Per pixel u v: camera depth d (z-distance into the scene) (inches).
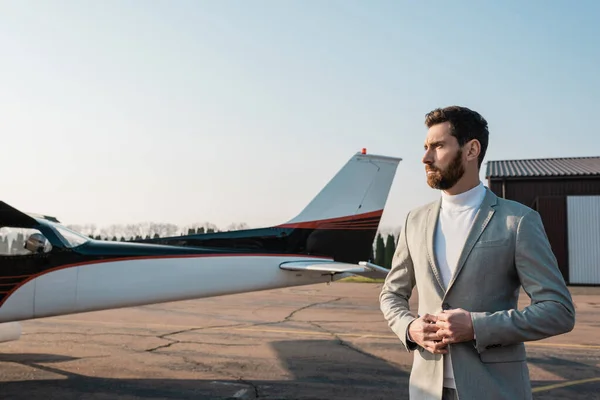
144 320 301.3
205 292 237.6
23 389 161.9
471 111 58.4
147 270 221.0
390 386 166.9
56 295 197.8
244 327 278.7
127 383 169.3
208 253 239.8
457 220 58.0
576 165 801.6
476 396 50.6
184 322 294.8
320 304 389.7
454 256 56.7
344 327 280.7
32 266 192.5
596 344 235.8
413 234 62.2
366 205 293.4
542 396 156.9
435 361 54.8
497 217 55.2
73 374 179.9
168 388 163.2
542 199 669.9
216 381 171.9
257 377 177.2
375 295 463.5
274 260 260.2
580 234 653.9
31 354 209.3
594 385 169.2
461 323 50.7
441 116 58.1
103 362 196.9
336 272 261.1
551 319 49.9
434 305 56.7
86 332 258.5
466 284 54.4
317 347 226.5
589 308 386.6
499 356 51.7
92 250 208.5
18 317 192.1
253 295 458.9
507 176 715.4
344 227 287.9
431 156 58.3
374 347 227.0
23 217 192.9
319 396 155.5
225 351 217.3
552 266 52.5
